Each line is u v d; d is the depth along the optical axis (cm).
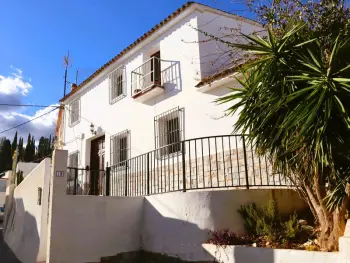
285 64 441
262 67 460
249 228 598
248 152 779
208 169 873
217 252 561
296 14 493
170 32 1075
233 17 1032
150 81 1144
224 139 841
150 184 983
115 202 701
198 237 601
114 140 1266
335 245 449
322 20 475
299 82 442
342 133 415
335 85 399
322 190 463
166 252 646
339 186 424
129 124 1198
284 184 652
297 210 655
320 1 485
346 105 414
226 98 518
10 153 5106
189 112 959
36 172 890
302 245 505
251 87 467
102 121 1366
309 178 456
